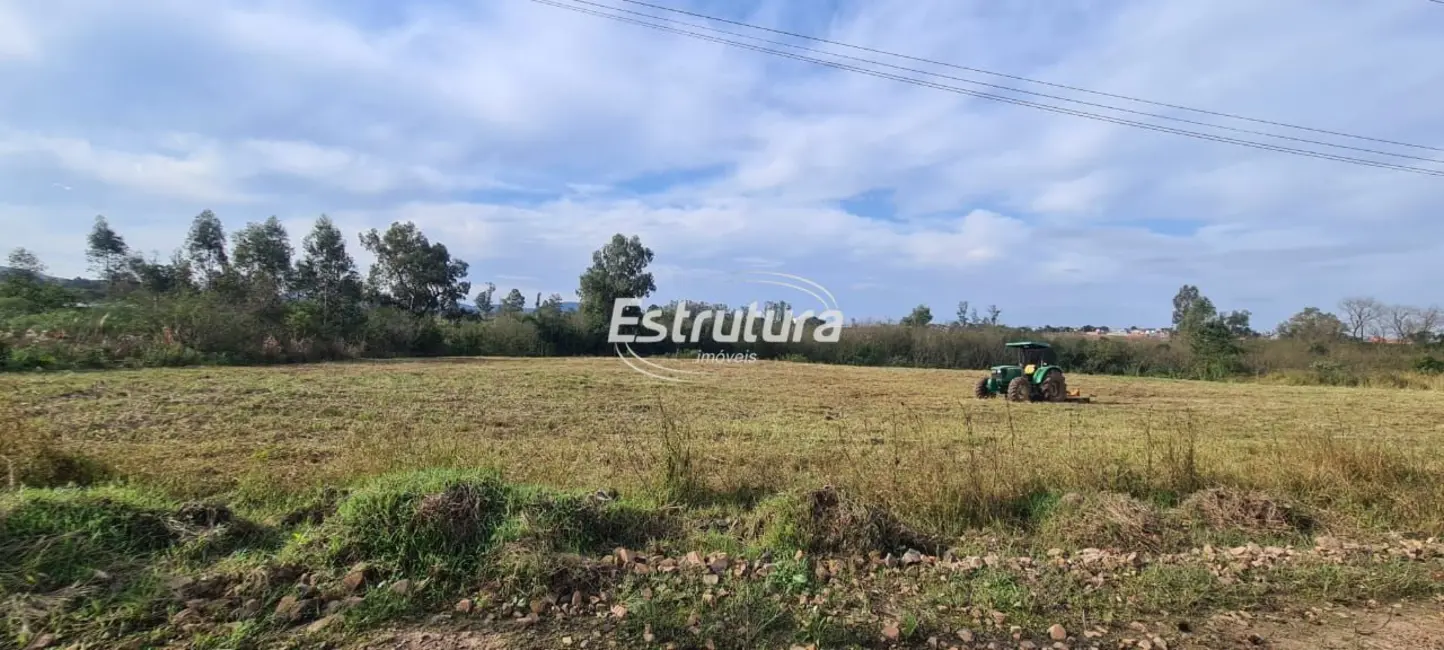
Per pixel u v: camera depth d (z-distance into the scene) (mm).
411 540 3678
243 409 10547
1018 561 4227
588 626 3160
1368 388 25922
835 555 4258
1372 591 3854
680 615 3260
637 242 34938
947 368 32625
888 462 6008
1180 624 3395
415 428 9391
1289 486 6047
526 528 3910
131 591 3227
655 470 5730
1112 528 4773
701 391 16344
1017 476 5523
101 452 6820
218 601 3217
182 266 30203
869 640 3125
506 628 3125
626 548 4223
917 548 4484
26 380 13359
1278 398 19391
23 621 2910
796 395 16438
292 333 23312
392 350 28516
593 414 11508
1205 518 5238
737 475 6066
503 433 9344
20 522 3459
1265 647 3209
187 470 5957
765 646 3016
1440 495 5551
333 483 5332
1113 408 15391
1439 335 37000
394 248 34844
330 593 3326
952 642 3133
